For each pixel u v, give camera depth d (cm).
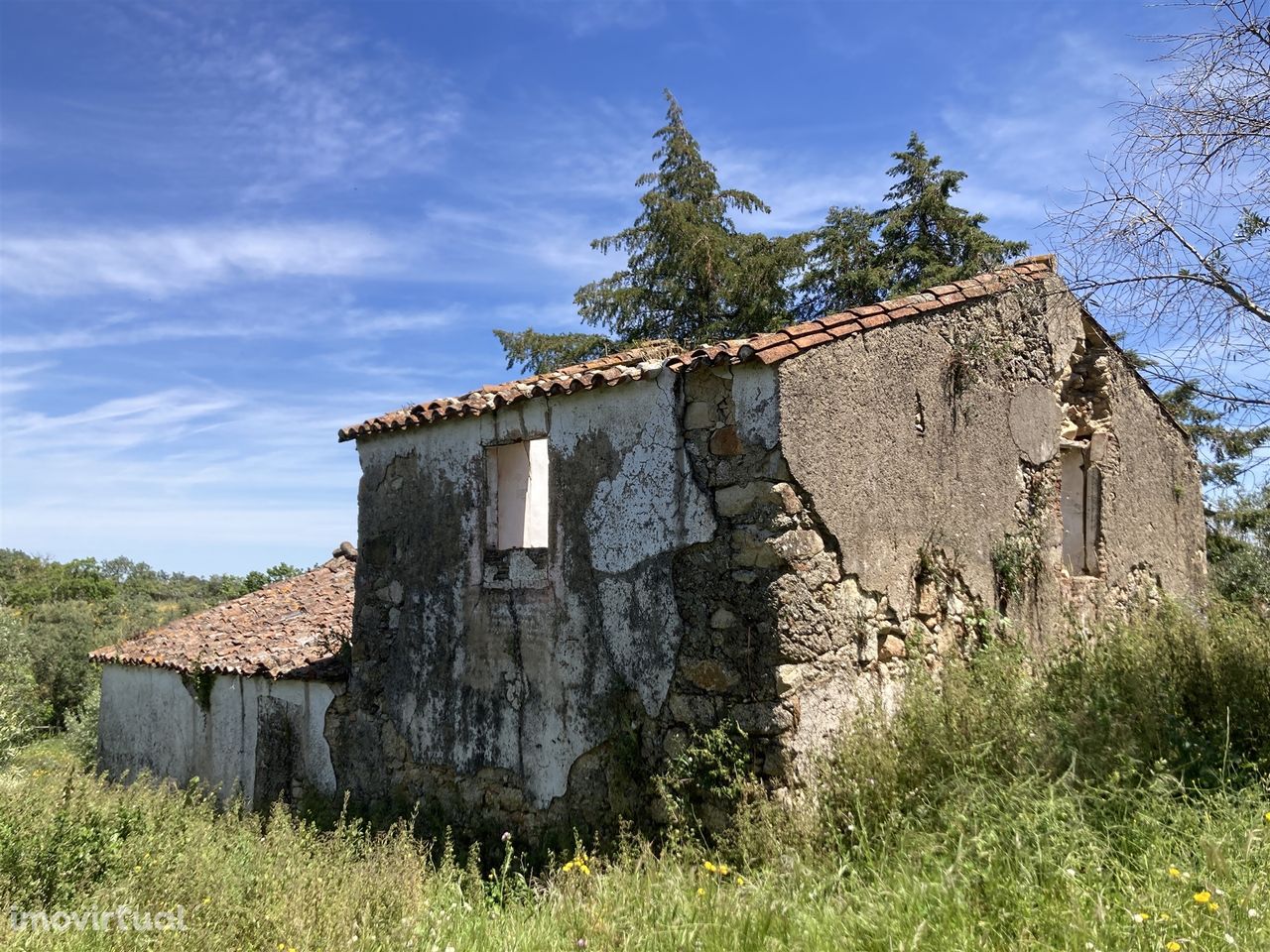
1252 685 569
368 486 827
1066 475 858
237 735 947
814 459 552
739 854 494
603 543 623
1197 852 392
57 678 2180
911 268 1847
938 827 462
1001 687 586
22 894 502
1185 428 1005
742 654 539
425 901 475
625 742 588
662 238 2064
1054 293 727
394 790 761
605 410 630
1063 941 346
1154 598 904
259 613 1159
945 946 353
